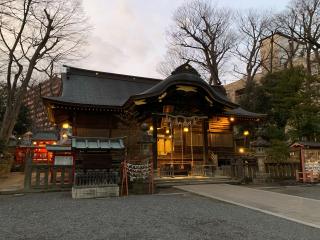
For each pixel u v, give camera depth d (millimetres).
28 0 21281
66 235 5703
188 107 18078
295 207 8688
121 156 12445
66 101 16719
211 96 17047
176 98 17578
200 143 20656
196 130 20750
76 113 18062
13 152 23781
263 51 38375
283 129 23438
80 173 10914
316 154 16234
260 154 16094
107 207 8570
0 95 31422
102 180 11086
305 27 28094
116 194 10914
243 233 5879
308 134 19766
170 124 18406
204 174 17047
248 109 27781
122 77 24000
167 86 15953
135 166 11930
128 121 17781
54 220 6914
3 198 10461
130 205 8914
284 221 6965
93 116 18406
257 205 8977
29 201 9711
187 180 14750
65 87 20328
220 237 5594
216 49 34469
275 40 37219
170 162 19406
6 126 20781
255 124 24922
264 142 16188
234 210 8250
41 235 5703
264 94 26266
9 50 21375
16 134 37156
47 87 38906
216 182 15039
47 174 12352
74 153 11812
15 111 21375
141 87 23797
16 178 17719
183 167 19062
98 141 11141
